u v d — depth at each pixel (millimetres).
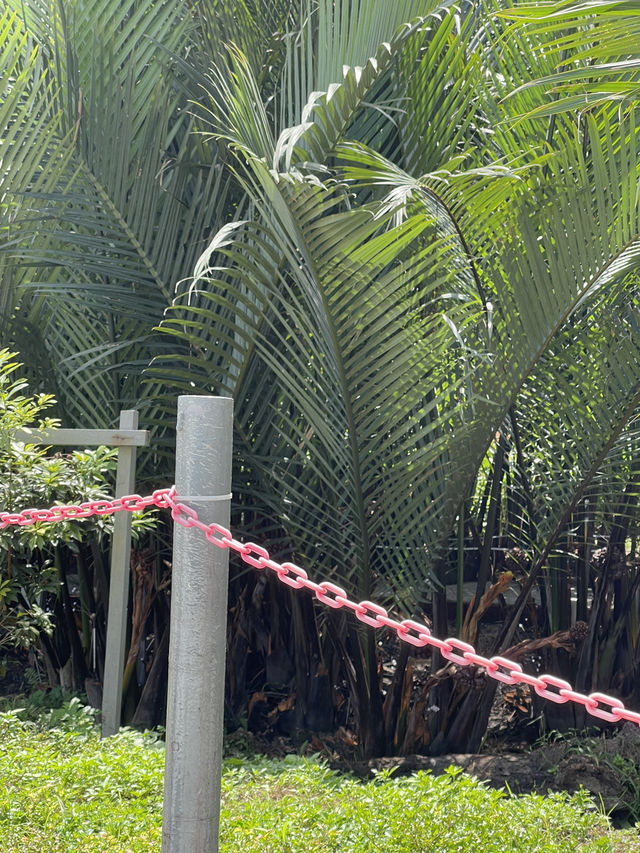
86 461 4809
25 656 6977
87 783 3627
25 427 5023
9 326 5492
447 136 5289
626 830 3752
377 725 5434
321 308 4340
